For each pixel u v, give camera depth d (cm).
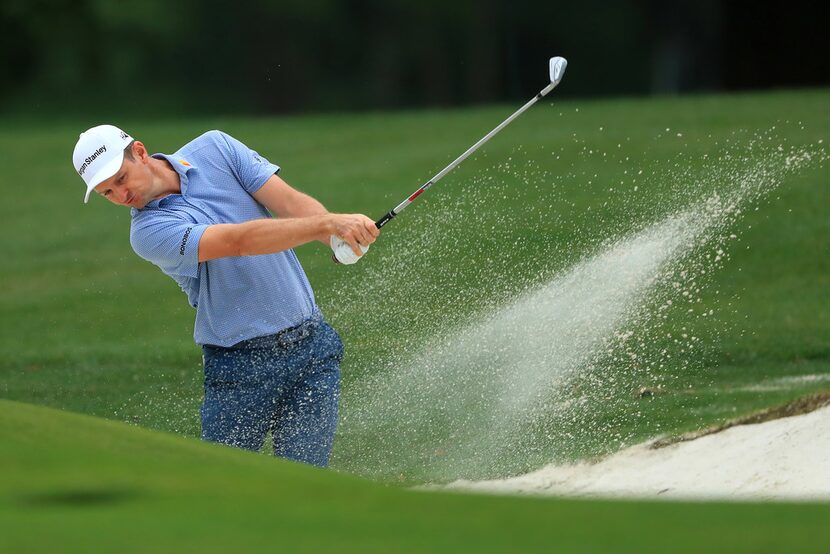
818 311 2628
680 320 2534
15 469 1104
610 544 809
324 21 12062
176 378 2592
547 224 2777
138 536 833
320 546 805
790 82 10112
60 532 852
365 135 5278
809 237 3077
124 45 11819
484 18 12012
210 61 12094
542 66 12038
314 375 1664
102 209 4444
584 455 2019
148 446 1250
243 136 5553
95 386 2544
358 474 1981
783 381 2267
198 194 1647
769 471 1841
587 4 11862
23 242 4028
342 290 2684
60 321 3127
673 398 2220
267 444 2023
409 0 11994
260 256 1619
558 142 4388
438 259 2645
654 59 11519
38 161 5444
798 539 812
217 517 908
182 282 1670
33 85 11706
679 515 896
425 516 900
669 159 3809
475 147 1755
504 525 864
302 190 4209
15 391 2517
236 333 1622
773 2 10088
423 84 12212
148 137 5706
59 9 11588
